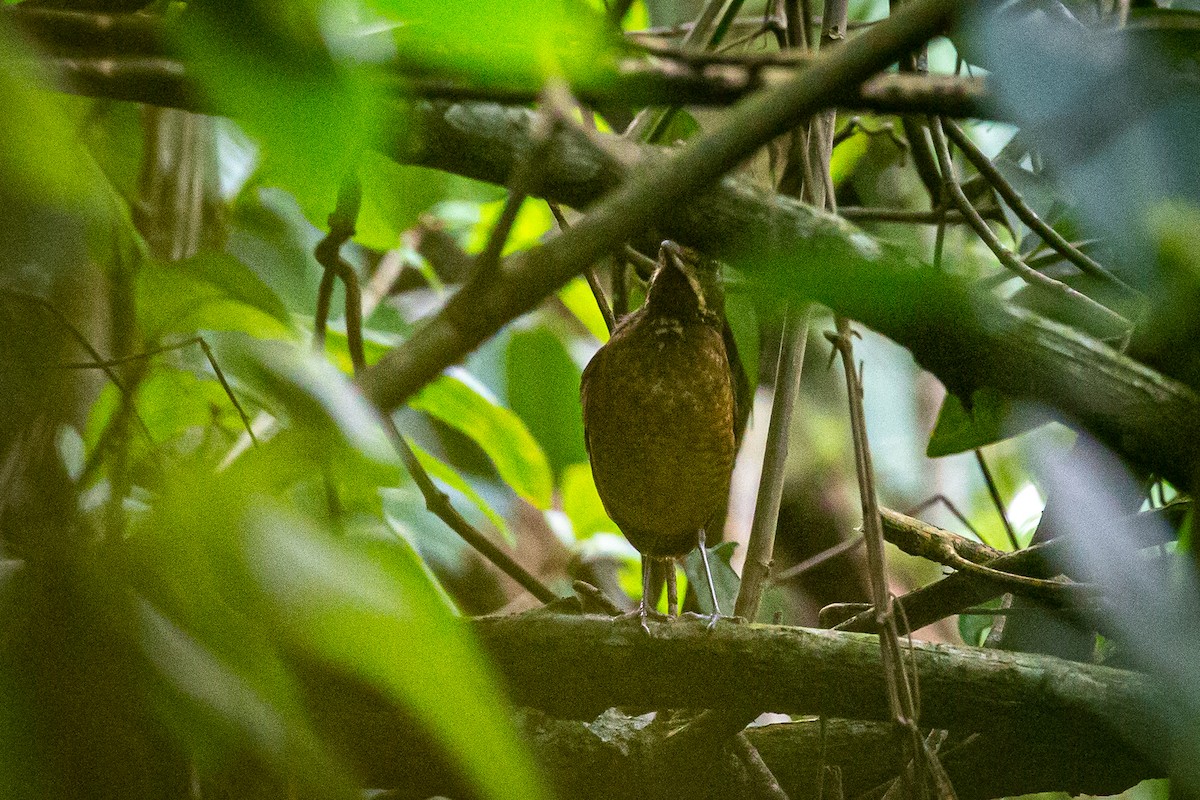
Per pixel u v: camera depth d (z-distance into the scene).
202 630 1.62
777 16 6.11
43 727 1.64
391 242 6.91
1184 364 3.50
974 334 3.44
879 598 4.38
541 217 8.84
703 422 7.85
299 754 1.69
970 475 11.09
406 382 2.01
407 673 1.46
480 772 1.43
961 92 2.59
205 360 5.44
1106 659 5.92
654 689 5.36
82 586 1.62
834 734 6.24
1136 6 5.39
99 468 4.77
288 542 1.52
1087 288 6.12
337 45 1.62
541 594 5.57
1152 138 2.49
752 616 5.87
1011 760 5.81
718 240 3.57
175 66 2.72
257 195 8.05
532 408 9.55
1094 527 4.66
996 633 6.75
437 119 3.96
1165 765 5.03
